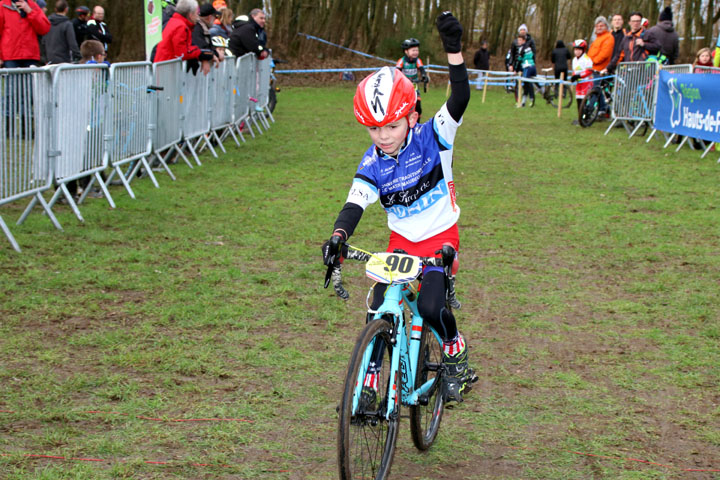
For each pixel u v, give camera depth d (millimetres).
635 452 2980
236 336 4066
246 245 5848
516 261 5613
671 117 11047
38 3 10320
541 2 27984
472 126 14117
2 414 3107
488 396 3486
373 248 5809
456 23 2502
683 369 3764
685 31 25453
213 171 8906
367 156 2697
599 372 3742
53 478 2646
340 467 2281
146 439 2971
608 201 7617
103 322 4172
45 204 5938
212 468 2777
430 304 2635
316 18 25422
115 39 21281
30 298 4449
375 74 2537
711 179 8656
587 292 4941
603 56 13547
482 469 2867
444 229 2758
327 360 3809
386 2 25703
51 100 5828
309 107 17250
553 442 3068
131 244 5703
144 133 7766
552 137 12508
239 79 11406
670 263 5547
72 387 3375
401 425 3258
